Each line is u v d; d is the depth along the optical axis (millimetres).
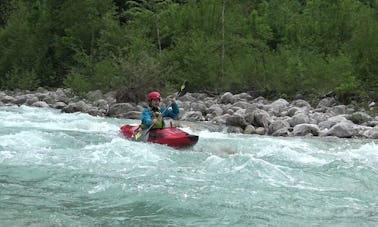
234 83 23156
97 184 7184
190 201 6480
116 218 5789
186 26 28438
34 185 7090
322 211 6293
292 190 7223
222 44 24516
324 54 23672
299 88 21297
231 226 5633
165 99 20766
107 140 11500
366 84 19938
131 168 8312
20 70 30562
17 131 12227
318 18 26062
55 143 10664
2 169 7953
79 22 29938
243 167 8492
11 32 32188
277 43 29781
